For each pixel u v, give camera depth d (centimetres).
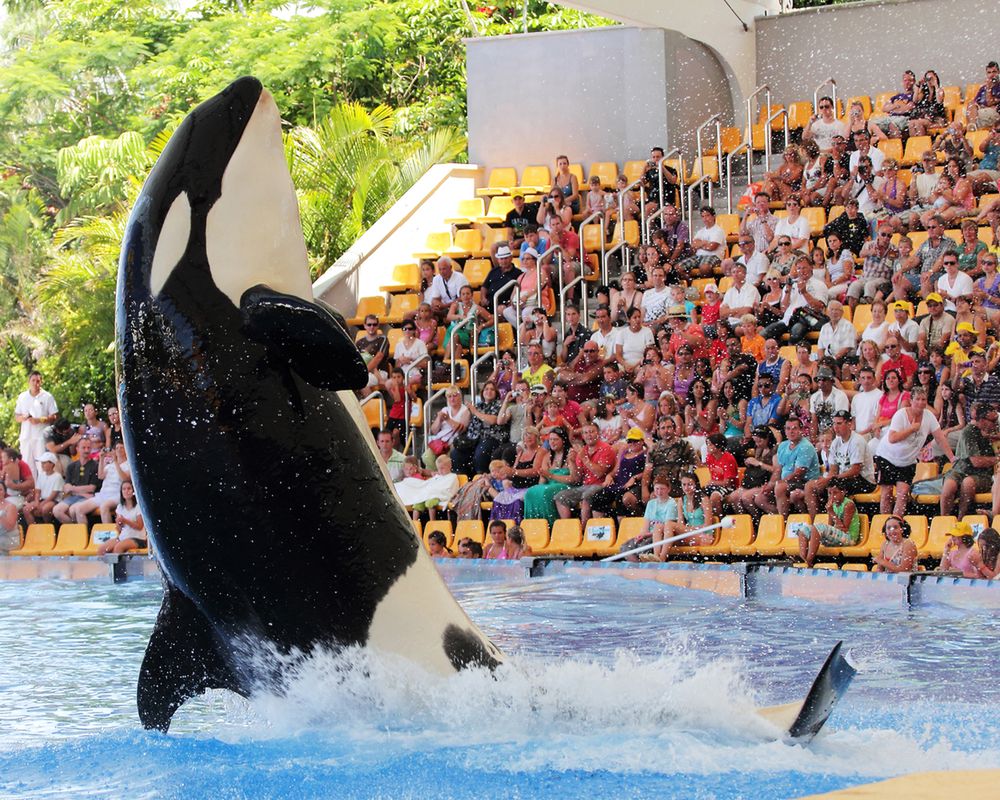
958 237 2086
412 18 4288
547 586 1512
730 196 2458
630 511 1827
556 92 2806
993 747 650
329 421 644
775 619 1216
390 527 659
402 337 2420
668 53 2711
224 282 629
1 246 3812
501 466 1922
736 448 1862
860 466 1706
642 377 1980
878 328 1916
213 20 4450
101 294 3200
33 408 2436
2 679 977
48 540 2153
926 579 1312
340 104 3469
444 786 573
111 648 1148
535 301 2331
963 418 1714
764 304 2088
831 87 2716
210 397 622
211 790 592
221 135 646
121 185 4059
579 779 576
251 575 633
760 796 550
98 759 658
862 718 731
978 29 2614
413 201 2761
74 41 4603
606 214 2517
